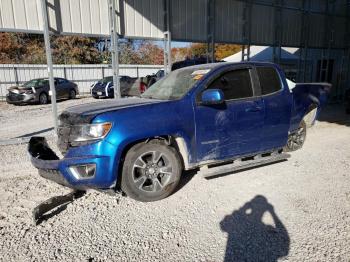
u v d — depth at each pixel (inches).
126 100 178.7
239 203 154.7
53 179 155.3
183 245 119.3
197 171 202.2
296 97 229.0
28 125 406.9
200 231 129.3
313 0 617.6
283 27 579.8
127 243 121.3
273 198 159.6
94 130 143.3
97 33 367.2
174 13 426.6
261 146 199.8
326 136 307.4
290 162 219.6
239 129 185.0
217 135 176.6
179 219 140.0
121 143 145.1
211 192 169.2
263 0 530.9
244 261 108.3
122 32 383.9
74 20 348.2
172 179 162.2
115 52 372.8
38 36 1231.5
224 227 131.9
